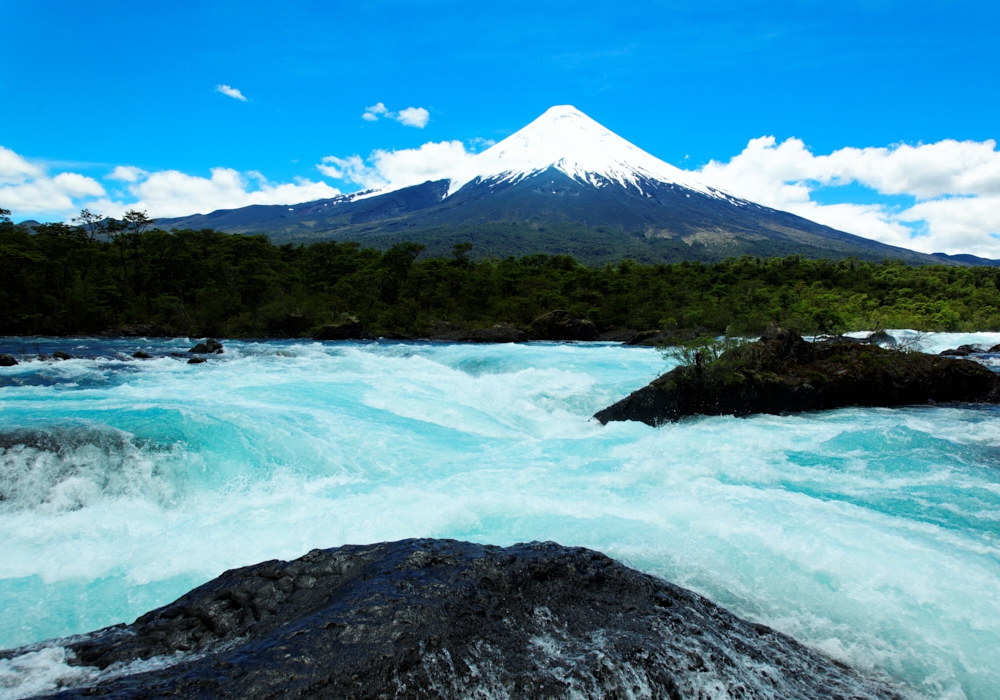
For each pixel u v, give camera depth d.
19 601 6.96
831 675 5.43
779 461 12.44
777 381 18.44
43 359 28.48
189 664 4.66
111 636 5.40
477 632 5.05
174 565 7.79
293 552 8.08
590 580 6.21
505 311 67.56
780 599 6.72
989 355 36.78
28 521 9.48
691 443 13.90
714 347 19.59
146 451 11.39
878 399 19.39
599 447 13.83
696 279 85.25
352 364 28.02
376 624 4.90
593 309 67.44
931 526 8.71
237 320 56.25
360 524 8.75
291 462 12.15
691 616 5.84
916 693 5.31
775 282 87.25
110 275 59.25
